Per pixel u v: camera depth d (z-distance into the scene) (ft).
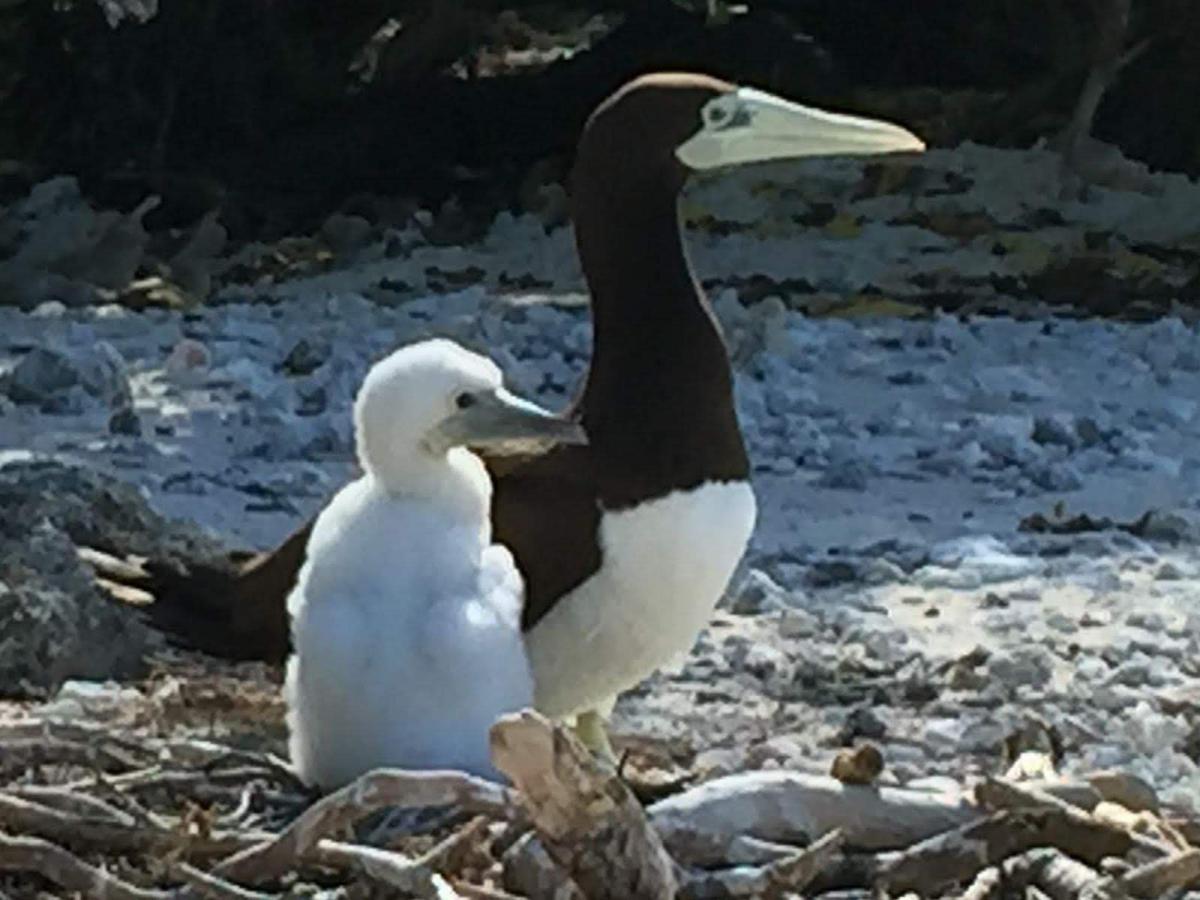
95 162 76.59
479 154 80.33
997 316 63.21
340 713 22.41
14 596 30.19
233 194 76.13
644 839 19.97
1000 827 21.47
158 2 76.02
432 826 21.18
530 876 20.01
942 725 30.96
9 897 20.77
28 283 65.92
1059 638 35.55
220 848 21.24
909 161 76.54
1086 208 74.43
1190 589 38.58
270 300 65.51
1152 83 80.89
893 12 82.94
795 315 60.08
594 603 25.63
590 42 88.53
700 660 33.94
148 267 68.95
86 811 21.44
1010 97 81.56
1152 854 21.53
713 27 82.23
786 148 26.86
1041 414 51.49
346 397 51.11
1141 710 31.42
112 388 50.21
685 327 25.95
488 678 22.38
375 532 22.77
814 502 44.11
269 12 78.48
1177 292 67.00
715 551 25.91
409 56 81.10
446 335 57.16
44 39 76.07
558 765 19.56
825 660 34.06
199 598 27.09
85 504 32.07
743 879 20.71
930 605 37.52
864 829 21.93
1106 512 43.83
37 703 29.45
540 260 70.59
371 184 79.05
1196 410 52.54
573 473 25.62
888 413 51.01
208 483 43.70
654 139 26.53
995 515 43.57
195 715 28.25
